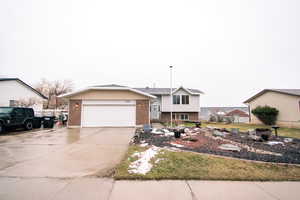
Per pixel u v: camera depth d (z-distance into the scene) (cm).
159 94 2194
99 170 386
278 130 1286
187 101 2202
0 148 604
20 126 1070
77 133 984
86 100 1336
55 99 3441
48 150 576
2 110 1004
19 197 264
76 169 392
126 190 290
